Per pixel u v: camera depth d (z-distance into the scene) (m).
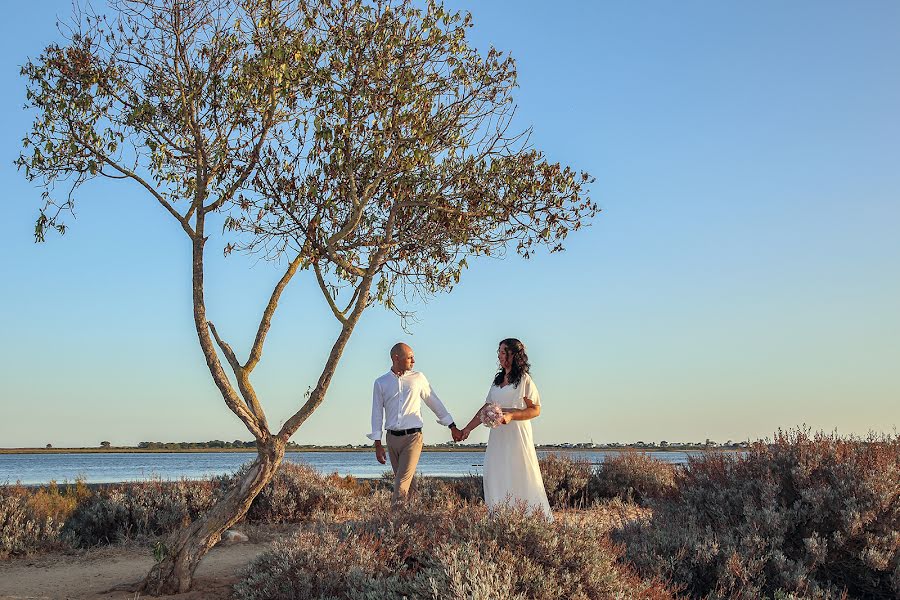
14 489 11.89
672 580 6.91
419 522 6.88
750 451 9.11
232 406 6.64
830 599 6.82
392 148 7.27
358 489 15.29
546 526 6.32
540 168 7.27
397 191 7.59
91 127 7.34
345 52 7.15
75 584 7.38
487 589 4.99
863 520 7.44
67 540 10.23
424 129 7.12
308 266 7.45
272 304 7.07
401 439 8.85
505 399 8.26
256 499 11.95
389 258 7.85
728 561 6.84
